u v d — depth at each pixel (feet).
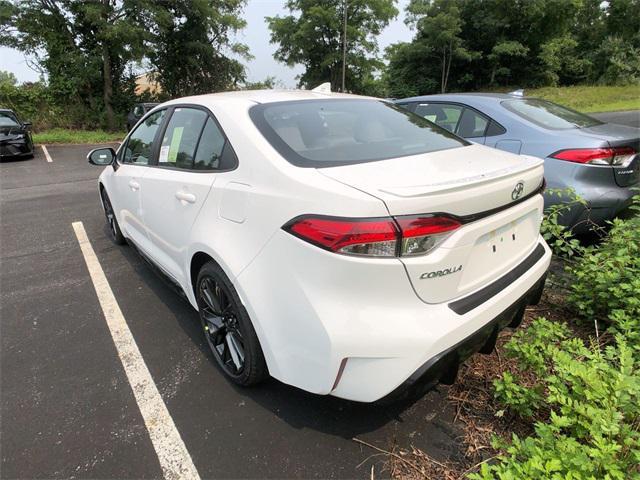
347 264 5.25
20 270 13.47
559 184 11.75
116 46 70.85
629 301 8.03
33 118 68.23
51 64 70.69
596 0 141.08
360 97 9.48
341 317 5.39
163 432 6.76
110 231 17.15
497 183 6.03
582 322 9.25
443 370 5.67
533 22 123.54
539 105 14.48
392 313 5.37
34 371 8.39
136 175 10.84
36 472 6.11
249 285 6.45
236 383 7.71
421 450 6.31
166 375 8.15
